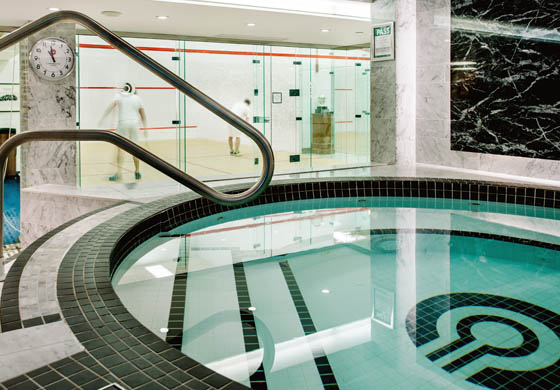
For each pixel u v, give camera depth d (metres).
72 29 6.88
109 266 3.26
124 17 7.61
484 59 7.61
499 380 2.47
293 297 3.62
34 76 6.71
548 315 3.27
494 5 7.38
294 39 10.58
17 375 1.83
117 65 7.80
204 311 3.35
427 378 2.51
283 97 9.52
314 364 2.65
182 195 6.09
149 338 2.17
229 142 9.15
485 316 3.27
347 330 3.08
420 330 3.08
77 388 1.74
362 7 8.58
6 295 2.68
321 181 6.99
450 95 8.16
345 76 10.02
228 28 8.88
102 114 7.75
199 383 1.80
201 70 8.70
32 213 6.50
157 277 3.98
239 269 4.21
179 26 8.50
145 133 8.13
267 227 5.56
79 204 6.18
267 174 2.45
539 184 6.46
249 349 2.83
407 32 8.60
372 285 3.87
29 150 6.85
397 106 8.84
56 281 2.92
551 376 2.51
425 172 7.82
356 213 6.17
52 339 2.15
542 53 6.89
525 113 7.18
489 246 4.78
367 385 2.45
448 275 4.06
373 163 9.06
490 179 7.06
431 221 5.71
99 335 2.20
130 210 5.22
